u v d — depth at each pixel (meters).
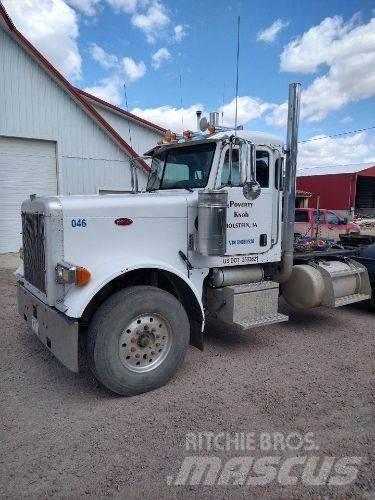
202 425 3.15
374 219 29.64
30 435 3.00
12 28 10.93
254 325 4.36
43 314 3.76
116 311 3.44
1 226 11.89
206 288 4.61
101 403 3.50
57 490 2.44
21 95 11.59
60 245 3.59
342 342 5.11
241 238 4.45
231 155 4.27
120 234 3.84
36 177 12.27
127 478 2.55
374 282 6.20
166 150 5.08
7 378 3.96
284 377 4.04
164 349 3.75
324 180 29.31
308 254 5.76
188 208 4.21
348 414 3.34
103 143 13.15
